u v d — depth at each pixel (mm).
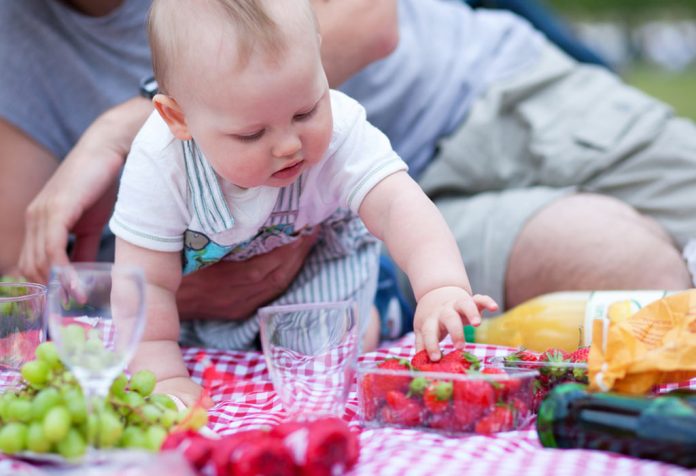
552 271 2668
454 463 1389
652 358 1489
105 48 2670
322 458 1313
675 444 1337
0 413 1432
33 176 2652
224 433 1654
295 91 1678
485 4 3568
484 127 3051
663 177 2904
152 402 1558
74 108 2680
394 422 1601
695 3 12867
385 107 2982
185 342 2582
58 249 2211
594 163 2930
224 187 1932
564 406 1460
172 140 1917
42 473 1312
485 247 2760
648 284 2586
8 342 1735
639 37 13016
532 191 2887
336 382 1598
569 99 3104
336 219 2268
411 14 3148
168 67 1760
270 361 1609
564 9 12906
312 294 2365
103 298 1443
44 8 2633
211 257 2092
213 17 1688
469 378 1545
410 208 1915
